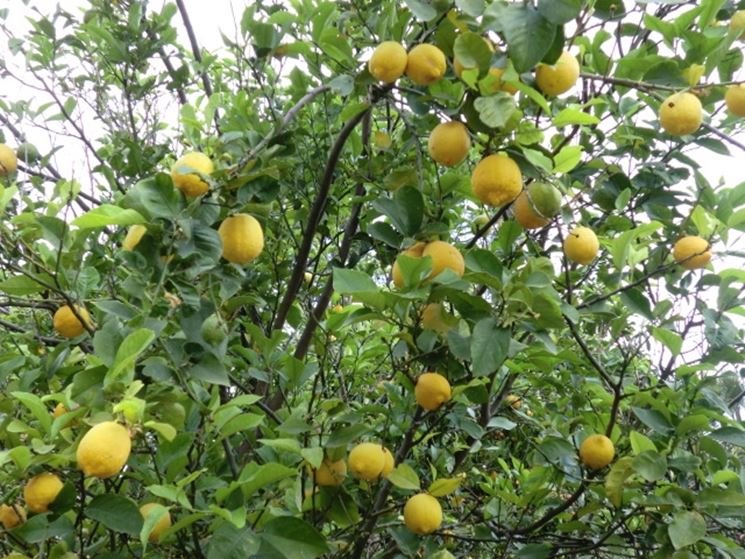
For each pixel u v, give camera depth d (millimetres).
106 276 1535
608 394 1619
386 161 1777
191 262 1123
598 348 1658
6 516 1210
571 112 1189
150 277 1115
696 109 1267
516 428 2023
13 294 1357
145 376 1163
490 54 1130
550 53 1104
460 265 1249
